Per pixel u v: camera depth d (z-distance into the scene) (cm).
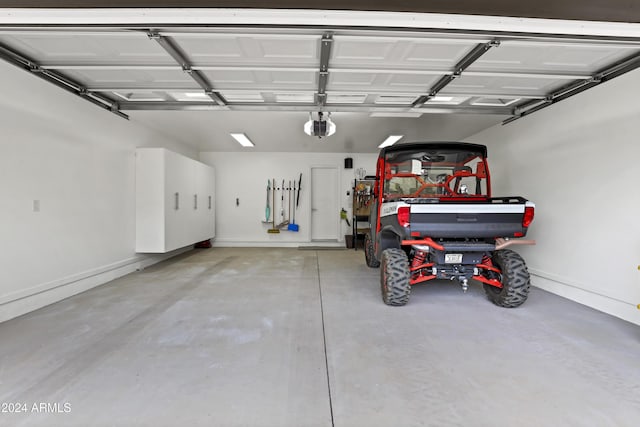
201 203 656
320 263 566
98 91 355
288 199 795
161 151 486
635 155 275
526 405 159
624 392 171
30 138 303
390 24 188
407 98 383
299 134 599
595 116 313
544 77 300
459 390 173
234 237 793
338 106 396
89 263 386
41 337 241
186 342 233
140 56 271
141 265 507
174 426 143
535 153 401
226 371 192
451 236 296
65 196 346
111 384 177
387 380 183
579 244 333
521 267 306
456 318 287
